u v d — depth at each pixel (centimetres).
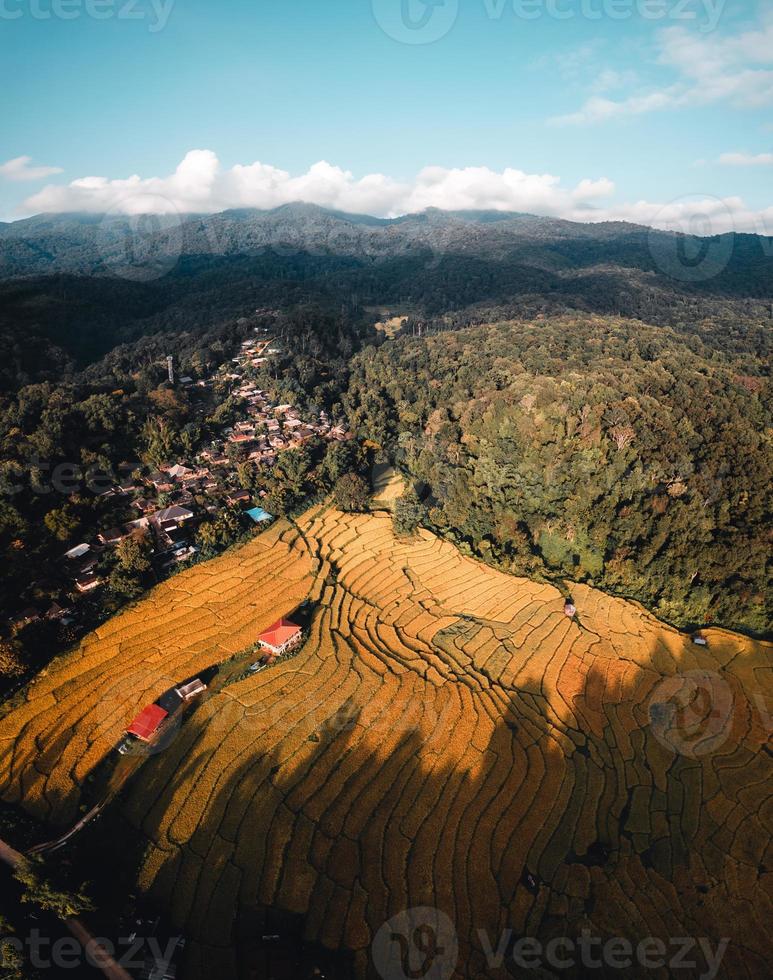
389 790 5034
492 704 5984
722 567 7719
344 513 9375
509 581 8119
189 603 6700
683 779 5378
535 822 4900
